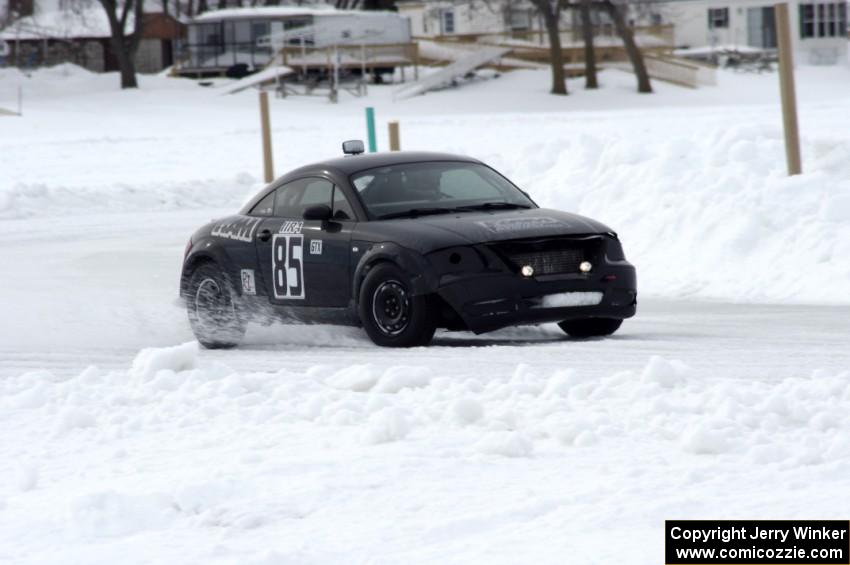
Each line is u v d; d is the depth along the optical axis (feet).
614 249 128.16
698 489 66.44
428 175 135.74
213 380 103.40
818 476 67.97
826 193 177.17
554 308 123.34
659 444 77.10
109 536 62.54
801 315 143.54
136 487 71.20
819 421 79.61
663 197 191.31
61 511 66.33
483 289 121.29
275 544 59.62
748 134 202.80
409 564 55.83
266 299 138.82
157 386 101.55
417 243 123.65
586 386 92.12
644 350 119.85
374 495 67.21
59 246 255.70
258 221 140.77
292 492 67.87
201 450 80.64
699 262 175.01
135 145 528.22
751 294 162.61
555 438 78.54
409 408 88.99
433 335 129.59
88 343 143.84
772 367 107.14
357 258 128.77
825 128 428.97
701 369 106.93
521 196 137.08
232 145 513.86
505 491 67.41
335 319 132.87
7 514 67.51
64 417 89.45
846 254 164.04
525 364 108.47
